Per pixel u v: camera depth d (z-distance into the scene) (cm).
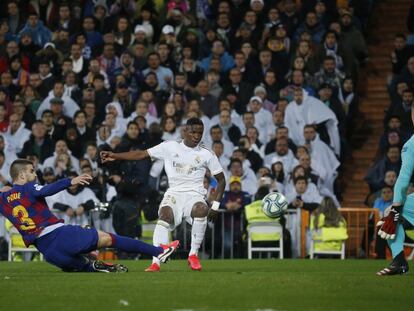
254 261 5541
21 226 4000
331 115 7425
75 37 8119
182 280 3603
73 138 7256
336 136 7469
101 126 7225
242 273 4038
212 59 7812
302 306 2775
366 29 8744
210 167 4391
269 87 7612
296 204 6581
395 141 7169
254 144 7075
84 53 7969
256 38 8019
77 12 8331
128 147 6738
